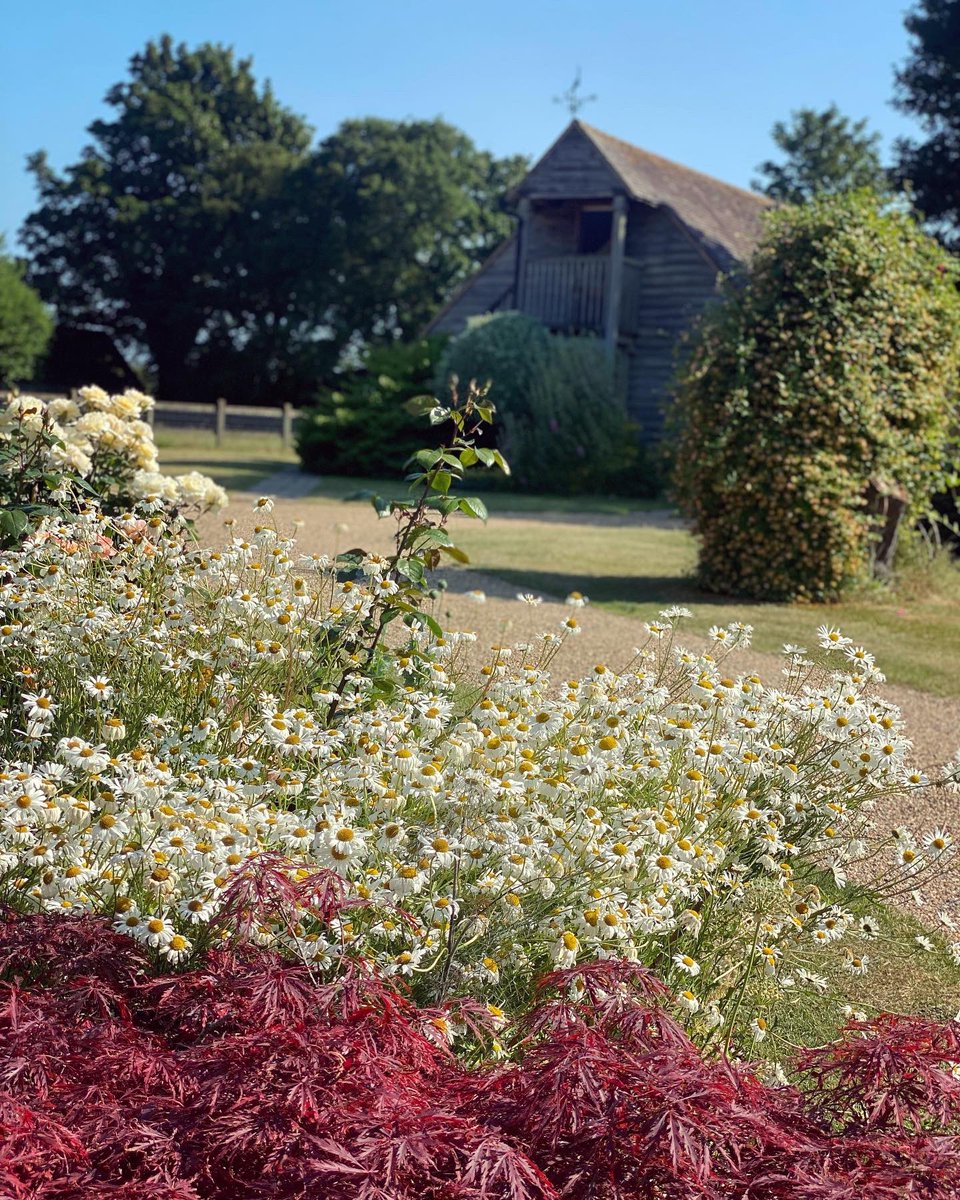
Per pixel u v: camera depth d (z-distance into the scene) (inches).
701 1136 63.4
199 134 1777.8
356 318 1696.6
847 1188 60.5
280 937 84.0
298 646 140.3
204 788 100.8
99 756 93.0
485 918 93.7
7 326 1314.0
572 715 123.9
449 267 1722.4
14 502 175.6
